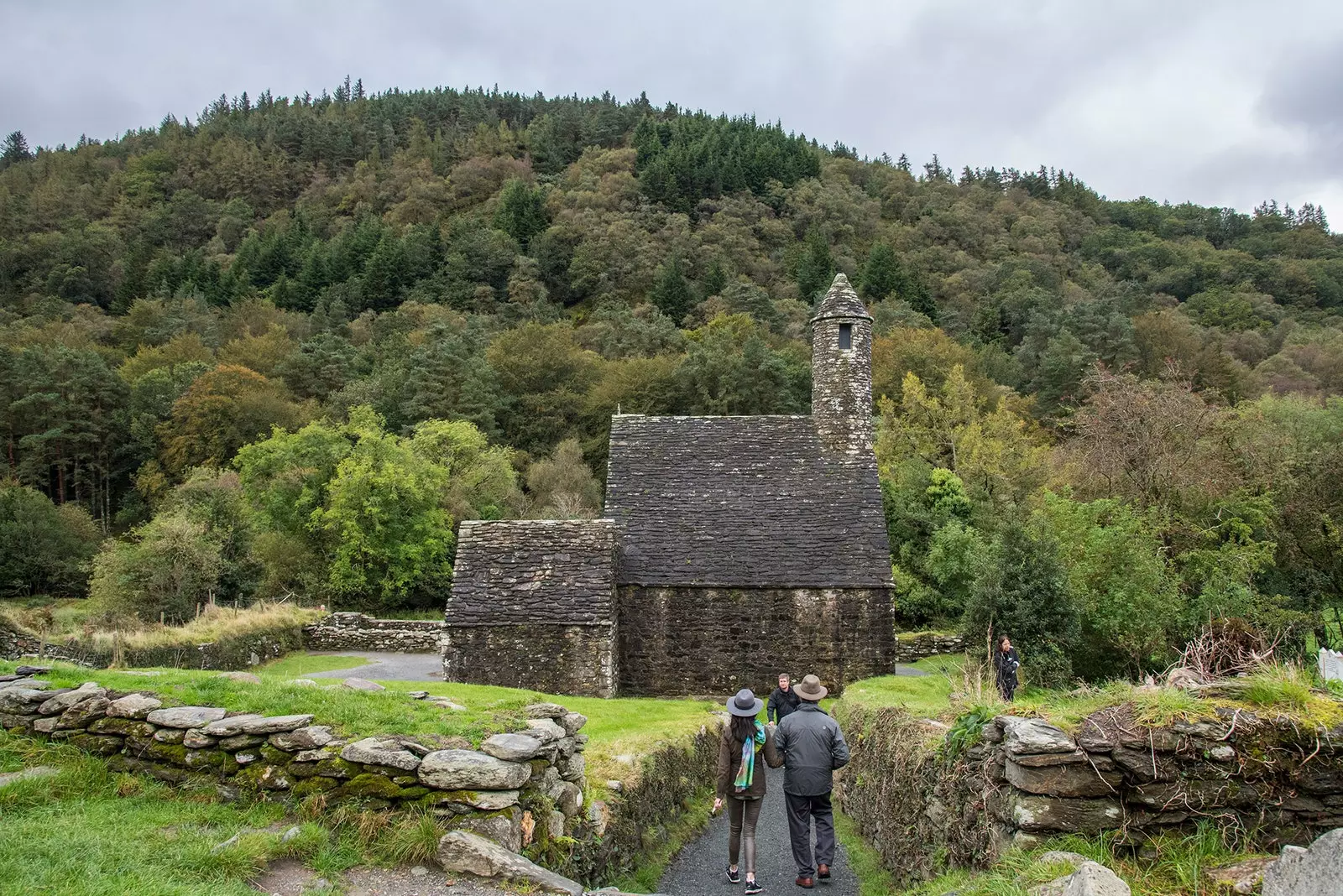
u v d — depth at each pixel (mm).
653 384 63844
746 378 63156
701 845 12086
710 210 113875
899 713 11891
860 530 23766
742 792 9789
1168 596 22156
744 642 22438
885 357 64688
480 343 71688
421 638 30250
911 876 9367
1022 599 20438
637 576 22734
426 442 48875
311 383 71500
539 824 7766
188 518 33250
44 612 28078
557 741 8578
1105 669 21625
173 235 122250
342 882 6492
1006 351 81375
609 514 24516
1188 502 30281
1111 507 24719
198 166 140000
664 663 22438
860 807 12969
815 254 99312
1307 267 100562
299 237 115438
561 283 103125
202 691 9320
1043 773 6312
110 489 63094
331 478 43156
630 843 10297
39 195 118938
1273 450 32812
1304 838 6020
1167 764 6219
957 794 8016
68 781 8031
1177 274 100500
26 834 6805
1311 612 26016
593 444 61625
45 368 62125
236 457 52875
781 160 124875
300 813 7387
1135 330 66000
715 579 22625
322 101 177500
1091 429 33531
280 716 8406
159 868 6293
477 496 48281
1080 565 22391
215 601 31141
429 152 139500
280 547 40125
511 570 21828
